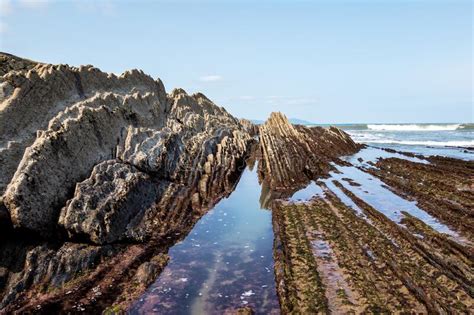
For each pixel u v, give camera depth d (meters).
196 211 20.72
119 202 15.98
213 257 15.26
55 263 12.86
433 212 19.47
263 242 16.88
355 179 28.95
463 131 95.56
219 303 11.80
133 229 16.30
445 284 11.94
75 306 11.30
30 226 12.94
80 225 13.98
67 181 15.41
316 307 10.89
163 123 29.14
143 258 14.67
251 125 79.00
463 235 16.38
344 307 10.88
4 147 13.90
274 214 19.84
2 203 12.61
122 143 20.03
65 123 16.19
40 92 16.67
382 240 15.34
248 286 12.88
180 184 22.39
